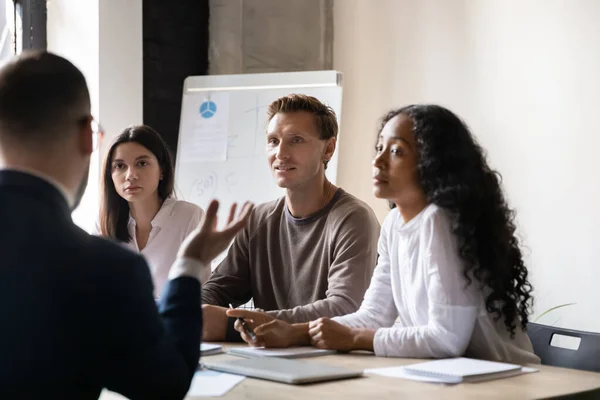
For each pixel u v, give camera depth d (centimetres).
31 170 98
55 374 91
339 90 368
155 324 96
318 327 188
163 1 414
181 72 422
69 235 94
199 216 302
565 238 317
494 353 178
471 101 357
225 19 423
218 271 263
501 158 343
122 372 95
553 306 321
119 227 295
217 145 382
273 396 132
